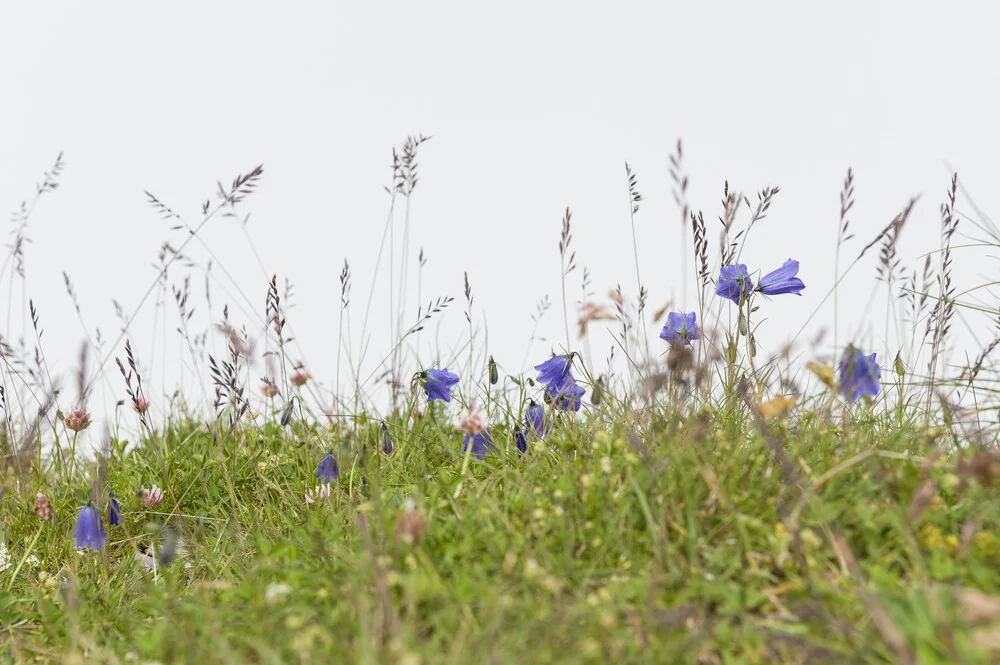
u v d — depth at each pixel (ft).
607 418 2.80
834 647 2.12
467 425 2.72
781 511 2.37
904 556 2.28
